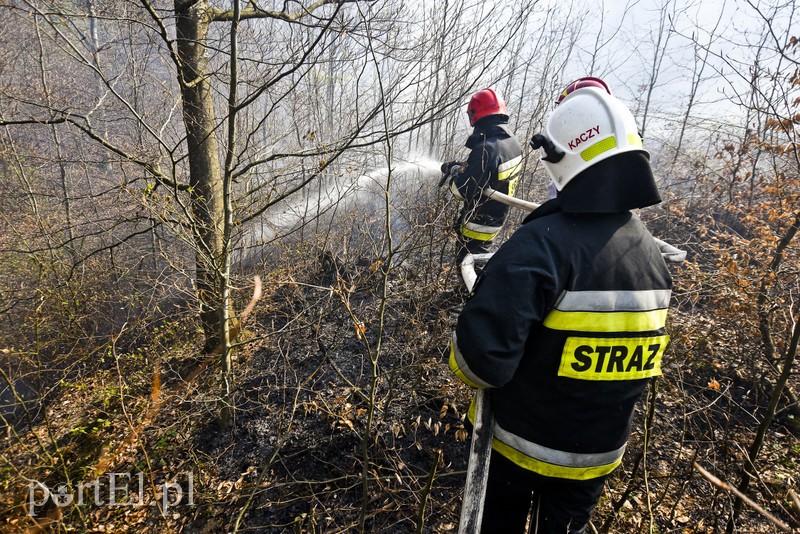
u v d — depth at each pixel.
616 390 1.37
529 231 1.35
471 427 1.68
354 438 2.89
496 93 3.62
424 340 3.25
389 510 2.38
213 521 2.54
